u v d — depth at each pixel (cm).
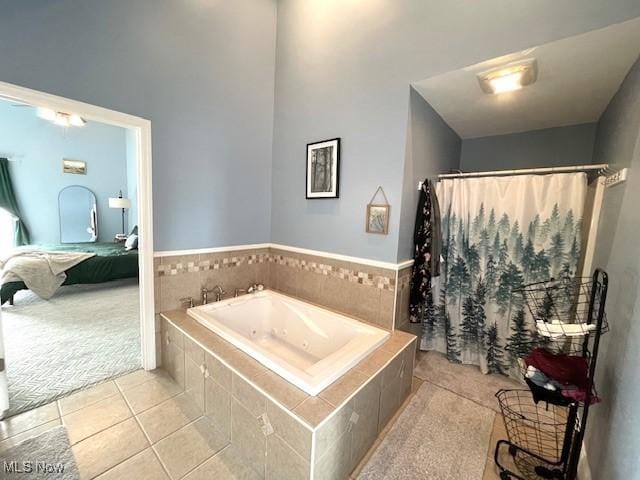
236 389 150
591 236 193
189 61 218
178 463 142
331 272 243
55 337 268
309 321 236
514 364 223
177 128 215
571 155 250
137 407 179
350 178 225
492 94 202
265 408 133
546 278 208
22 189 533
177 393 193
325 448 120
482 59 162
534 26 146
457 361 247
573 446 126
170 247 220
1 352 164
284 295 268
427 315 265
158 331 218
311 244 259
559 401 126
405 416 181
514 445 151
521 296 218
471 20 165
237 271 270
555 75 173
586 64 160
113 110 182
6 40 145
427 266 220
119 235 595
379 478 139
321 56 238
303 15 249
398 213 201
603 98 195
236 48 247
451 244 245
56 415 170
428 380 222
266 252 296
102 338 268
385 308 211
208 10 225
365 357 170
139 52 191
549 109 220
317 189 246
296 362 230
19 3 147
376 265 213
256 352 159
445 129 259
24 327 288
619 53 146
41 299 376
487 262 231
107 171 625
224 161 249
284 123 274
